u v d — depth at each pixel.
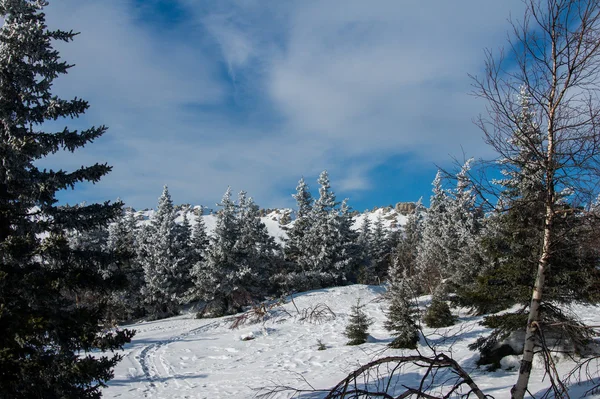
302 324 28.78
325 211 47.84
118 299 39.22
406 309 17.53
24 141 8.41
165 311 45.84
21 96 9.14
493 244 11.83
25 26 8.92
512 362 12.23
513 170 6.01
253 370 18.52
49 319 8.76
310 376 15.99
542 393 9.05
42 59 9.45
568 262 9.61
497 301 12.21
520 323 10.98
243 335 26.16
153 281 43.28
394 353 17.02
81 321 9.18
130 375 18.58
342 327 26.59
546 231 5.83
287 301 36.66
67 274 9.65
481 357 13.27
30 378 8.29
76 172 9.63
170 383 17.20
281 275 43.47
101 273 10.77
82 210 10.06
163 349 24.58
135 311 46.53
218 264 40.06
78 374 8.70
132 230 53.19
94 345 9.58
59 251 9.51
